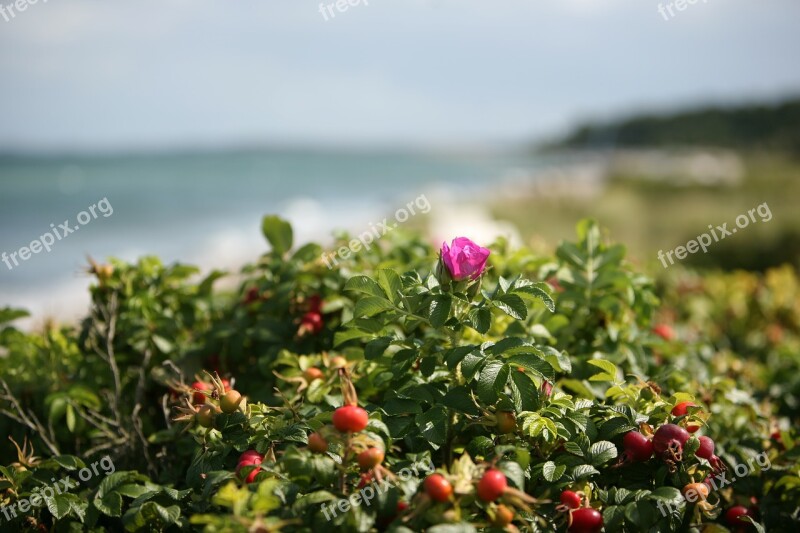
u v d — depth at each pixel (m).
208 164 80.25
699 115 64.50
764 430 2.87
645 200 22.28
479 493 1.61
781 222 10.27
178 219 29.11
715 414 2.75
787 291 5.24
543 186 24.12
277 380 2.58
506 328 2.49
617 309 2.58
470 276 1.96
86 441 2.77
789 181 21.38
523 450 1.80
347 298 2.83
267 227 2.85
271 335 2.66
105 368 2.88
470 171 72.50
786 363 4.00
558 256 2.73
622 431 1.99
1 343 2.98
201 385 2.19
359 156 113.62
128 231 24.94
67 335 3.04
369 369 2.32
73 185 47.41
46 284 13.69
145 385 2.88
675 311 5.06
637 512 1.77
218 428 2.02
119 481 2.00
